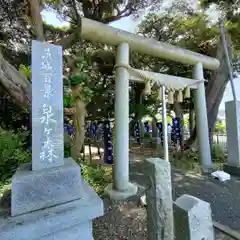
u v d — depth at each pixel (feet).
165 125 12.83
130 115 35.17
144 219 9.14
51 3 21.26
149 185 5.97
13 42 22.24
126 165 13.10
